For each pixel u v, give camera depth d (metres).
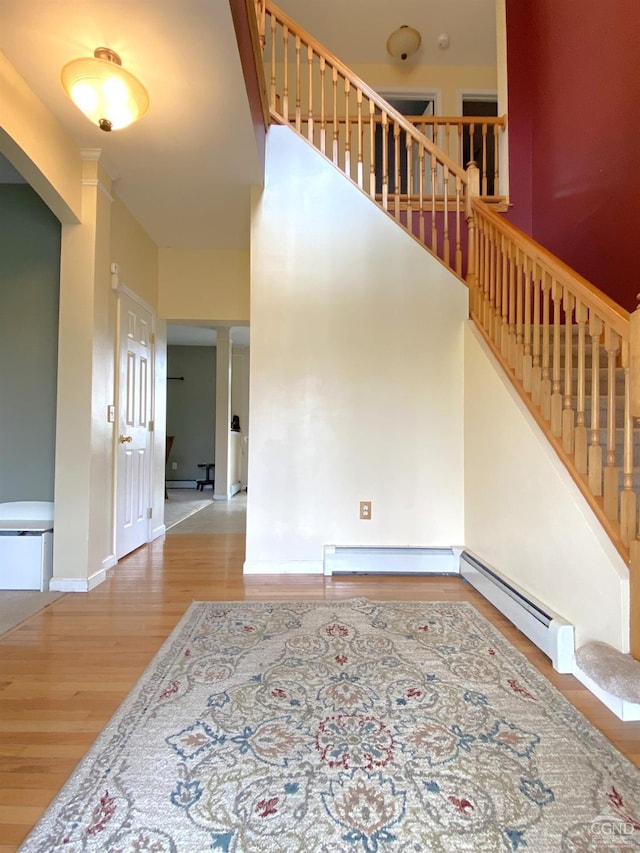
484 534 2.52
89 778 1.10
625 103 2.71
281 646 1.80
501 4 4.01
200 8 1.67
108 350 2.79
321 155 2.90
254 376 2.85
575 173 3.26
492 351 2.54
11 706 1.41
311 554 2.84
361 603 2.27
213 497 6.46
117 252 2.98
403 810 1.00
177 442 8.22
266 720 1.33
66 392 2.54
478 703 1.42
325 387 2.86
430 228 3.62
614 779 1.10
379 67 5.00
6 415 2.86
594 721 1.34
